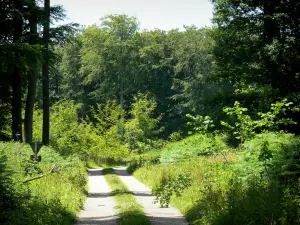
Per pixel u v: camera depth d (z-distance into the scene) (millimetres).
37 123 49688
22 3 30453
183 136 54094
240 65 32562
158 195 16469
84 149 52156
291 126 26578
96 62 82062
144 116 66688
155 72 85688
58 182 17969
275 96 27781
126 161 54562
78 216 13938
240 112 16922
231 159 18672
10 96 34562
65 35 33531
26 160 19047
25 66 29438
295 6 28031
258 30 32188
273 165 12945
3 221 9172
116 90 82562
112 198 19125
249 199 10281
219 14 34969
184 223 12070
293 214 8961
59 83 92938
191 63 79312
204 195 13430
